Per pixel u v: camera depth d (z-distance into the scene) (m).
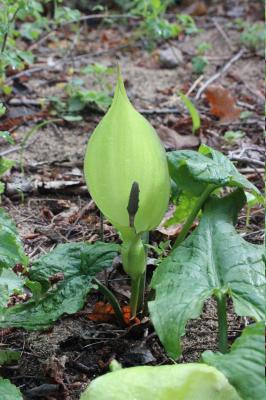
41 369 0.90
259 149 1.45
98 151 0.84
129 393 0.73
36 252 1.13
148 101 1.76
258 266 0.80
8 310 0.88
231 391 0.73
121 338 0.94
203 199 0.91
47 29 2.06
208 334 0.96
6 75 1.87
